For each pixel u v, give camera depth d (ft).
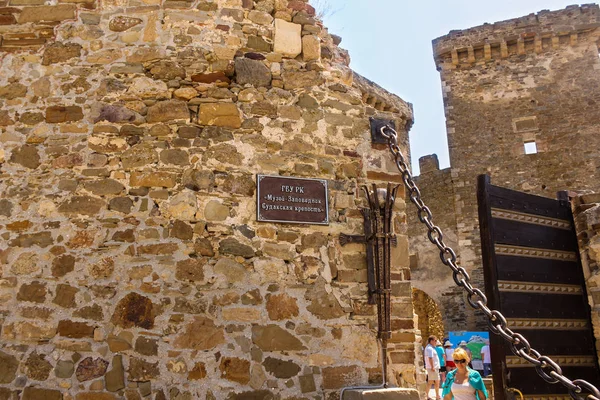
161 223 12.46
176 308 11.98
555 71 59.11
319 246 13.24
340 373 12.47
